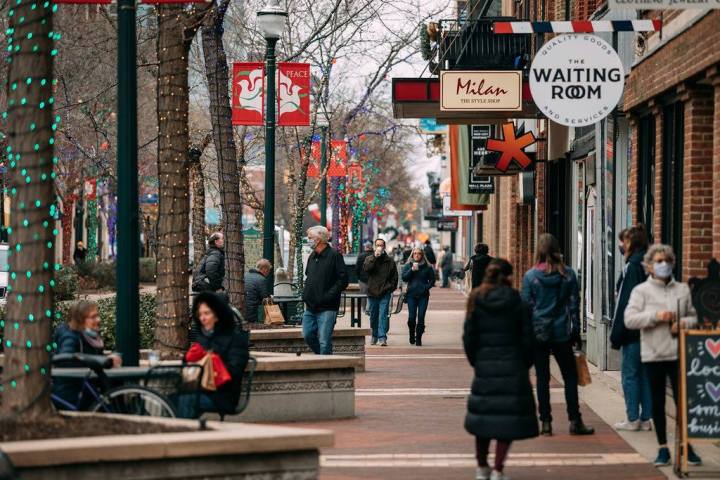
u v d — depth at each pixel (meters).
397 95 58.00
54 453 20.86
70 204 136.25
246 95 55.34
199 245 73.12
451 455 30.84
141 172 122.38
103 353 29.58
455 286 168.88
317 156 101.50
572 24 38.78
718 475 27.88
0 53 68.94
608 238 50.59
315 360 37.38
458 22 62.50
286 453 22.94
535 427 26.91
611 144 50.78
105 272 136.38
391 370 53.16
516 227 95.94
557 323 33.81
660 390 29.45
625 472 28.45
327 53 77.25
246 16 79.75
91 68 77.25
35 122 24.11
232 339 29.59
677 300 29.38
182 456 21.88
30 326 23.86
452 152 107.62
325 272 47.84
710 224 39.12
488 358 26.92
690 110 39.19
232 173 49.59
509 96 54.41
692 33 37.22
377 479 27.47
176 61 36.31
